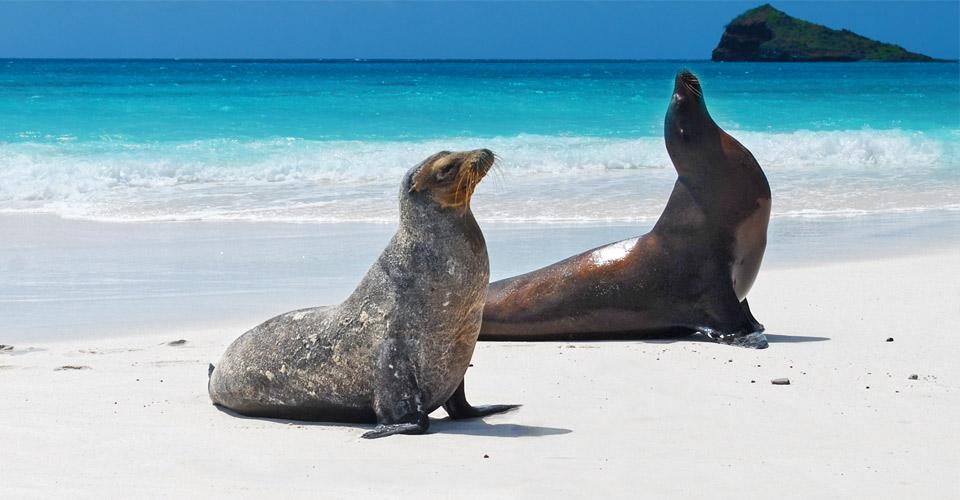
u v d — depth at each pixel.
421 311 6.53
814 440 6.05
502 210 17.41
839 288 11.73
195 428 6.58
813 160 24.84
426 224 6.54
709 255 9.96
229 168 21.97
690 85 10.02
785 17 161.25
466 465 5.58
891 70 103.62
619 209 17.48
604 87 52.72
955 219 16.73
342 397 6.73
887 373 7.94
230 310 10.85
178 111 34.19
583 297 10.12
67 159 22.95
